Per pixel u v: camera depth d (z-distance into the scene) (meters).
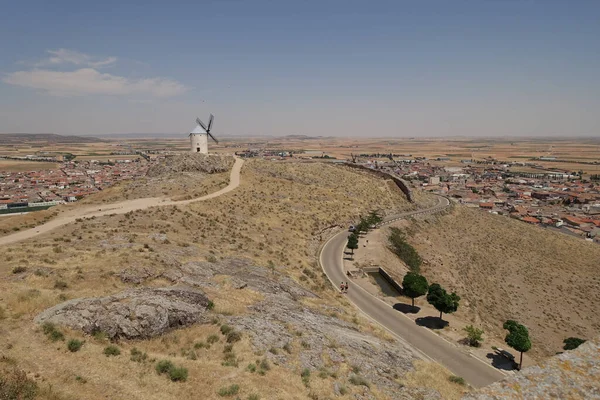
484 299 64.75
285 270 49.31
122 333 21.64
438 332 42.25
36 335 19.17
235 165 105.81
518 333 36.62
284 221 75.00
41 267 28.80
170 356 21.19
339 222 86.06
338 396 21.52
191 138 104.19
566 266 88.38
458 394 27.52
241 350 23.39
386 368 28.11
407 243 82.06
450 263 77.94
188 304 26.56
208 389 18.53
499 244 97.31
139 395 16.62
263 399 18.55
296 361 24.27
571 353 10.20
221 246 49.91
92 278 28.34
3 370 15.44
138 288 27.64
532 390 9.21
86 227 47.41
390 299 51.75
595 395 8.92
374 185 123.94
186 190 78.38
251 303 32.25
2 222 48.75
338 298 48.53
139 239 42.38
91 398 15.41
